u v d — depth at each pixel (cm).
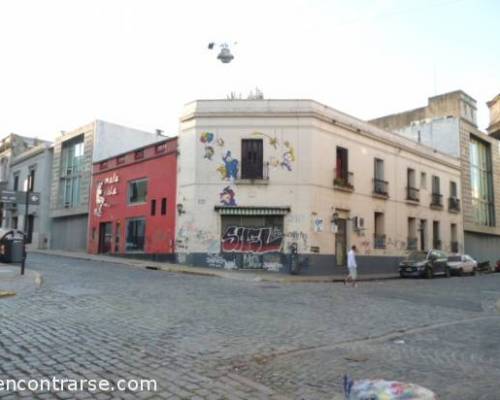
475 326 987
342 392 511
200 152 2444
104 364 573
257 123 2434
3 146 4841
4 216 4519
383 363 643
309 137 2411
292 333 821
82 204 3428
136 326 812
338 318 1011
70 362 576
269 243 2370
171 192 2570
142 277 1741
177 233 2484
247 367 596
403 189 3070
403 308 1223
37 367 550
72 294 1165
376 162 2912
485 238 4138
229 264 2361
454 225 3644
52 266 2009
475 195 3969
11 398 448
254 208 2367
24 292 1159
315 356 669
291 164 2398
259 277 2011
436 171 3478
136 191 2903
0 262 2142
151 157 2756
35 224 3953
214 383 518
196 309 1030
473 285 2088
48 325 790
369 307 1209
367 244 2714
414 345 777
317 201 2402
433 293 1656
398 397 295
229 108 2448
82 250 3384
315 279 2078
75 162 3625
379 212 2856
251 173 2411
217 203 2400
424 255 2611
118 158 3088
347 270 2558
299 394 502
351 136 2680
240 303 1162
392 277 2475
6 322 800
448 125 3841
